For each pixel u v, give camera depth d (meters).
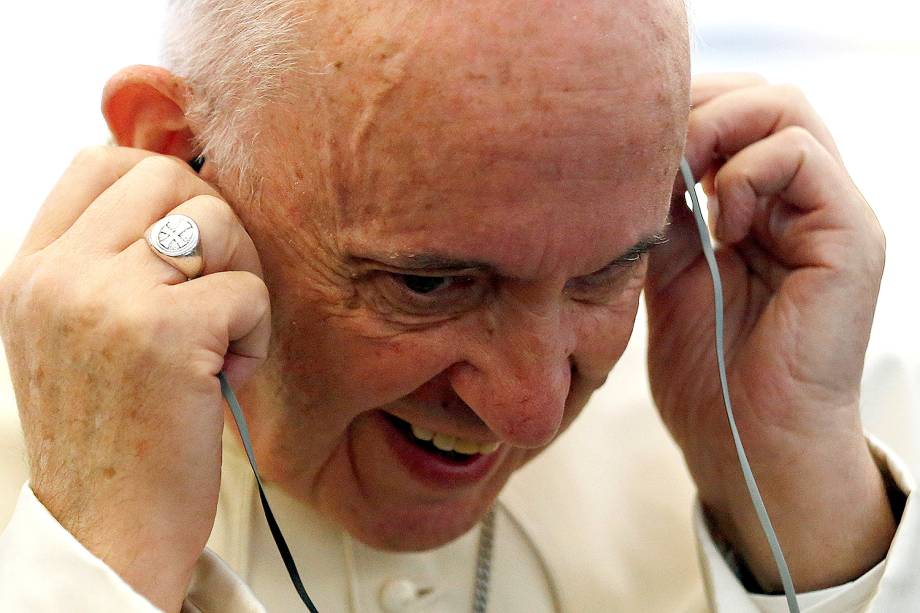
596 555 4.80
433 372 3.52
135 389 3.23
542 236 3.13
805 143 4.23
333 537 4.40
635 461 5.05
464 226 3.10
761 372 4.36
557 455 4.96
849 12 8.67
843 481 4.30
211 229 3.32
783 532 4.33
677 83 3.20
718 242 4.61
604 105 3.04
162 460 3.25
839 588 4.29
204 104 3.50
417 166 3.05
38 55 7.06
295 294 3.48
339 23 3.06
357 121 3.08
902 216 7.57
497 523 4.75
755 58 8.68
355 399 3.61
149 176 3.42
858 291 4.31
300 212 3.34
